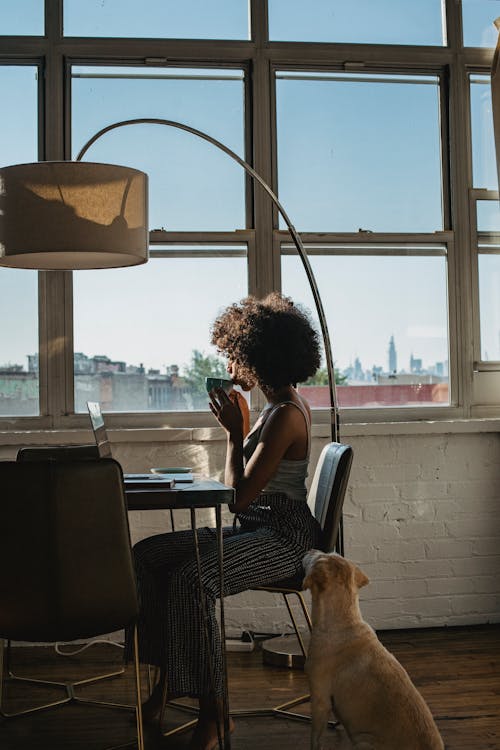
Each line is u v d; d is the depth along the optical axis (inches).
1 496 88.8
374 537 156.4
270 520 109.3
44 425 154.2
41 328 154.6
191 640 98.5
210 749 98.7
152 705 110.9
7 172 102.9
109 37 157.3
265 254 159.6
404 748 79.7
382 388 163.3
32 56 156.2
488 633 153.4
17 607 90.0
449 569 158.2
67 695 122.4
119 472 91.6
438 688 122.4
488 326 167.3
